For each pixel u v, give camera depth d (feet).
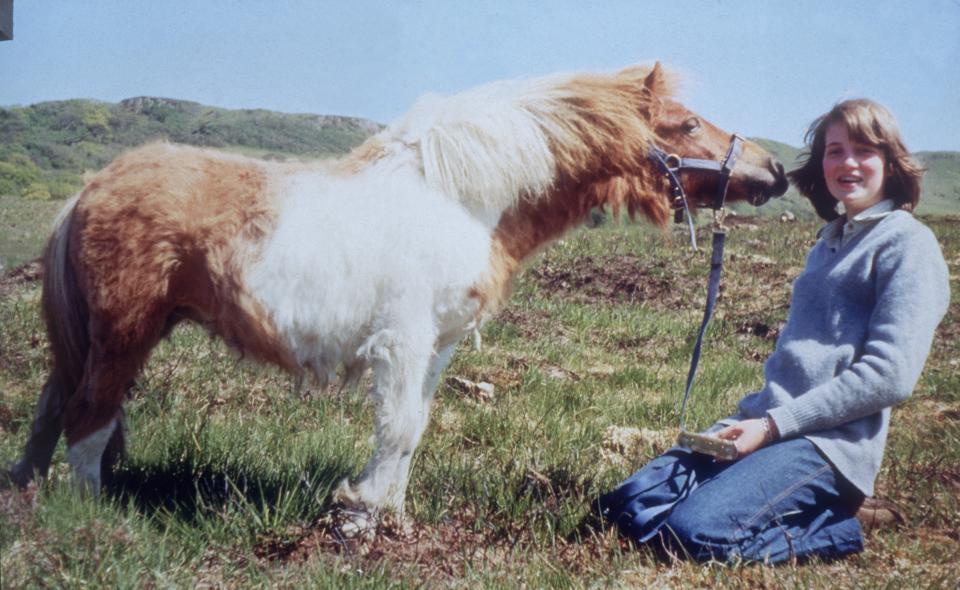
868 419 10.00
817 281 10.41
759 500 9.90
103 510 9.81
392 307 10.20
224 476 11.77
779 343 10.73
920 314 9.55
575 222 11.82
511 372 20.66
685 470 10.76
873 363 9.55
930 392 20.45
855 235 10.34
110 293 10.09
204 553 9.44
